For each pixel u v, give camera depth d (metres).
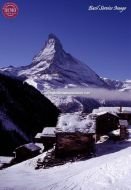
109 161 32.25
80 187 22.95
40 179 30.80
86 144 42.66
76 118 46.12
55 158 41.94
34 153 58.56
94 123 44.75
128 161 28.66
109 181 22.97
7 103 110.69
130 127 76.06
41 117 122.12
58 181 27.31
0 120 96.19
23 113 112.75
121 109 89.75
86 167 33.97
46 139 61.12
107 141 53.56
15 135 94.25
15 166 43.66
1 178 33.38
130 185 20.53
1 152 81.50
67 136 42.88
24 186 26.59
